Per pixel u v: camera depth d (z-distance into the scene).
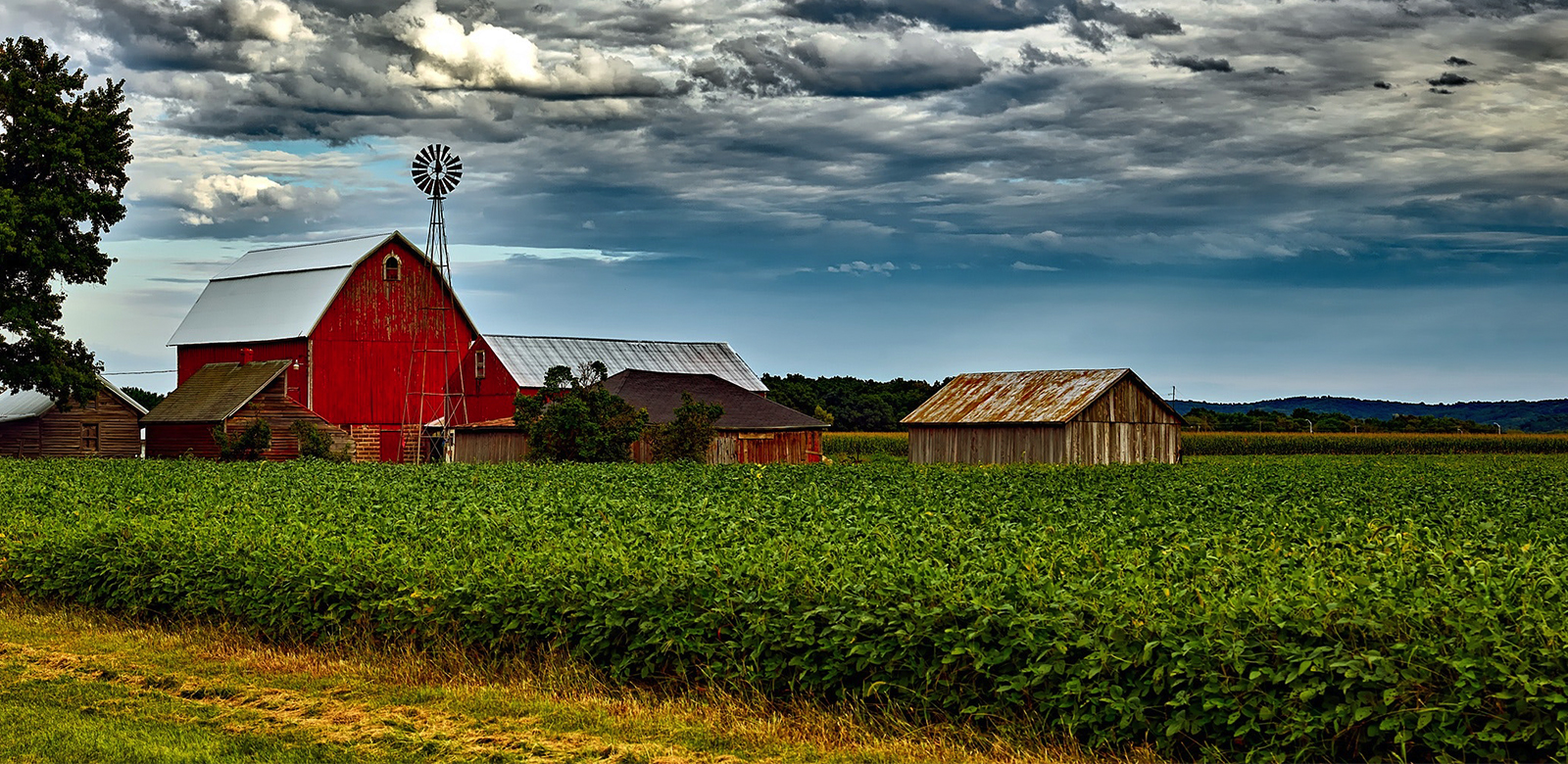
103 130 62.94
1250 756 10.84
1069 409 65.94
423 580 16.25
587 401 58.50
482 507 23.95
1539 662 10.40
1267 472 41.50
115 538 20.56
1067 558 14.73
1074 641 11.85
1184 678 11.38
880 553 15.53
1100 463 64.38
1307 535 18.53
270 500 26.75
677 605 14.36
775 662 13.36
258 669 16.02
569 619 14.91
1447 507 24.89
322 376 71.62
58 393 62.50
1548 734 10.06
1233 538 17.67
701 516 21.30
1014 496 27.05
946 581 13.28
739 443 61.16
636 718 13.30
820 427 64.12
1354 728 10.82
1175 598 12.27
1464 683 10.36
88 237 63.06
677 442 58.38
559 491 28.70
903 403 130.50
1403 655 10.75
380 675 15.38
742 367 83.44
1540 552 15.71
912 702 12.66
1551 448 94.56
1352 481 35.84
